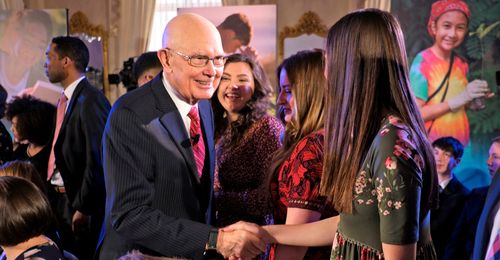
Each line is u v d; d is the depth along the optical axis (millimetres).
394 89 1350
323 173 1474
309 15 6867
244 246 1820
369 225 1369
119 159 1882
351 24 1393
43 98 4953
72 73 3750
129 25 7105
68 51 3705
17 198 1829
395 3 4832
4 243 1853
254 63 2627
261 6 6031
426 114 4801
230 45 6066
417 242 1365
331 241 1764
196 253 1877
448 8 4730
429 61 4797
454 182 4676
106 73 7156
